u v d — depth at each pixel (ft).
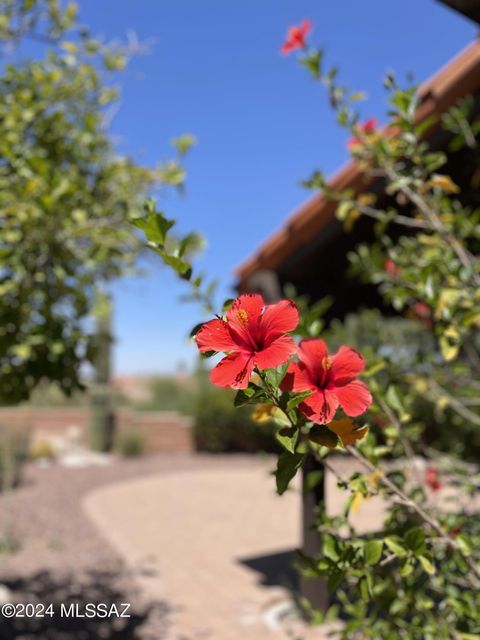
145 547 23.84
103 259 13.17
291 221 15.02
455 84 11.14
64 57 14.48
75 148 14.01
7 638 14.61
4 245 12.07
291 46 10.32
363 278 12.01
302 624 15.19
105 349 55.98
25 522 26.94
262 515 30.07
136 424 55.47
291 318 4.27
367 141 10.30
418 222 10.57
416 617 7.55
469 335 10.83
